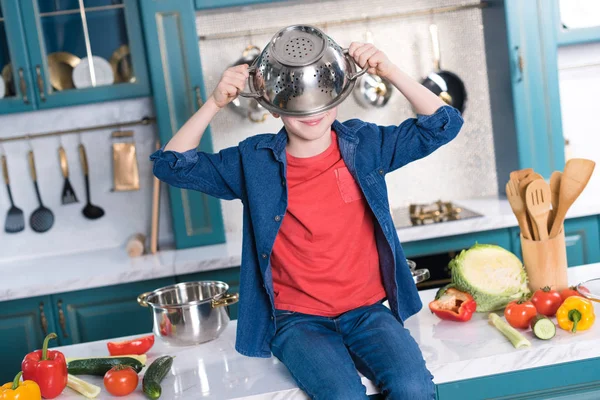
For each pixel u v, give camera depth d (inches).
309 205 63.2
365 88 133.1
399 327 60.6
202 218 125.1
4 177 135.2
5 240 136.6
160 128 122.0
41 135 133.9
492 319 64.4
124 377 59.2
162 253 124.5
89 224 137.8
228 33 129.7
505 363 57.6
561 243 68.3
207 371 62.4
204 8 120.4
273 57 56.5
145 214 137.6
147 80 122.6
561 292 65.9
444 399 57.6
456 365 57.2
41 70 121.1
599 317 64.0
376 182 64.1
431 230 115.8
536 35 122.7
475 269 67.1
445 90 132.6
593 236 118.6
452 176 138.1
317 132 59.6
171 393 58.2
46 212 136.7
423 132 64.2
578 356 58.1
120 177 133.3
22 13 120.0
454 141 137.1
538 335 59.6
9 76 121.5
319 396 53.7
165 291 74.1
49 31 121.2
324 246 63.1
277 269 65.1
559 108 124.1
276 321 64.1
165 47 120.7
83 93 122.1
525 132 124.5
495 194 138.0
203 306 67.7
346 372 55.1
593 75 137.9
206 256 116.2
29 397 56.9
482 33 134.6
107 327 116.2
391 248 63.4
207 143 122.6
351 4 133.2
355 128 64.5
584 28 123.0
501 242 117.5
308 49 56.5
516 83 123.6
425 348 60.6
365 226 64.5
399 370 54.7
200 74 121.3
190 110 121.8
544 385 58.3
